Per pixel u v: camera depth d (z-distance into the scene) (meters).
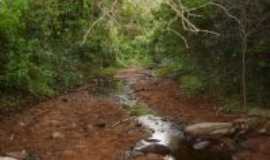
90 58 16.59
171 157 6.40
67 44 14.94
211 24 10.44
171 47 12.92
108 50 18.94
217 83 10.31
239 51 9.34
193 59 11.80
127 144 7.06
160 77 15.30
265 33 8.81
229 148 6.56
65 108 9.63
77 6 15.52
